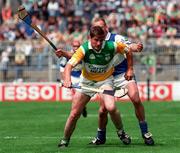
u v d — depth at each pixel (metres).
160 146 32.22
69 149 31.38
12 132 41.00
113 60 31.50
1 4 90.75
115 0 85.81
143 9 83.81
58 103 68.25
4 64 75.00
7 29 85.25
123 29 80.75
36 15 86.19
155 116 51.06
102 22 32.34
